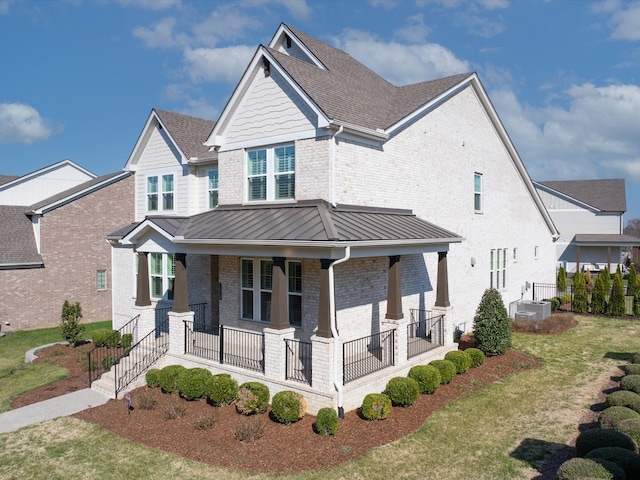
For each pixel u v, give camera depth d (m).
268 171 14.45
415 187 16.23
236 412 10.97
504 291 22.69
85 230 25.12
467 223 19.36
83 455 9.33
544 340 18.31
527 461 8.72
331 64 17.33
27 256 23.27
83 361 15.91
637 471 7.20
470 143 19.58
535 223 26.77
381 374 11.79
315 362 10.52
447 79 18.81
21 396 13.02
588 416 10.74
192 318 14.03
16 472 8.77
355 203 13.73
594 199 45.34
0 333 21.77
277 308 11.26
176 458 9.01
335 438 9.55
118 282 20.64
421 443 9.47
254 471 8.44
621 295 23.25
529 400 11.85
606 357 15.80
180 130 18.92
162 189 19.22
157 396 12.37
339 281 13.07
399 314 12.56
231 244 11.80
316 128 13.21
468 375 13.65
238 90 14.70
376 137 14.09
